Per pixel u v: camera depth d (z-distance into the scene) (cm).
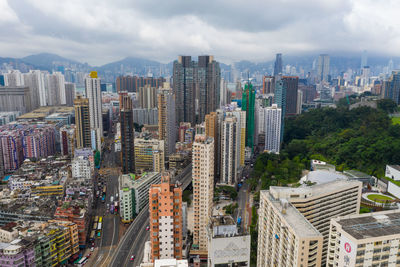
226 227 15962
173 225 19600
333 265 13725
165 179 19875
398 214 14475
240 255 15988
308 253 14775
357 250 12338
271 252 18388
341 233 13112
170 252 19675
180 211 19638
